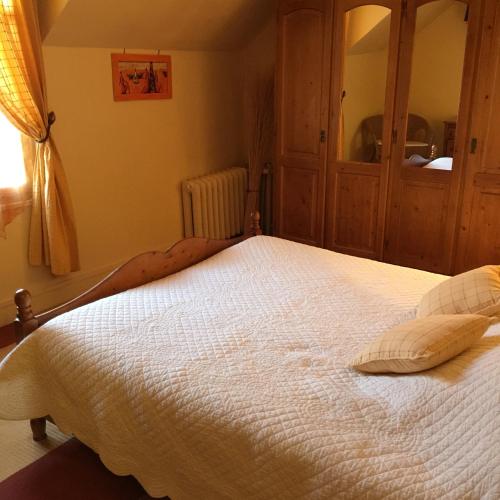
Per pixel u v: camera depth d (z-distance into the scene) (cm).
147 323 195
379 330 194
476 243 344
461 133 330
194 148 444
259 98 435
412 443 133
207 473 150
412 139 350
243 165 500
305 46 375
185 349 178
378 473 125
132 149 388
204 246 270
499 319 177
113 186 380
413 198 361
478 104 319
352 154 378
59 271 328
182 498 161
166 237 435
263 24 442
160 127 407
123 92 371
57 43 323
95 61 348
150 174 407
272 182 476
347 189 388
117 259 395
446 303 187
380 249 385
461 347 153
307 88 383
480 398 130
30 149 316
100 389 173
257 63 464
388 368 159
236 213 471
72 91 339
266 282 237
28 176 319
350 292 227
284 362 172
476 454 120
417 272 251
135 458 169
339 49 360
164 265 249
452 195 344
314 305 214
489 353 149
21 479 198
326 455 131
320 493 128
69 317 198
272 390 156
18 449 216
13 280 326
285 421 142
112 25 336
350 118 371
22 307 197
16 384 194
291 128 401
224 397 152
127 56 367
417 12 326
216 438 147
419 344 149
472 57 314
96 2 307
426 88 336
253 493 141
